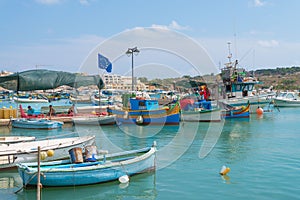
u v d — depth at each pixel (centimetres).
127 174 1284
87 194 1138
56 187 1161
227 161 1617
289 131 2753
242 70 4584
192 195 1130
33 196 1110
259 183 1251
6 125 3058
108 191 1168
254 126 3128
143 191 1170
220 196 1119
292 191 1154
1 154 1384
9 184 1245
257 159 1656
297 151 1855
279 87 11381
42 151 1467
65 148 1577
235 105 4388
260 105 4641
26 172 1135
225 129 2914
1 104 6094
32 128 2941
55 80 3391
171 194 1142
